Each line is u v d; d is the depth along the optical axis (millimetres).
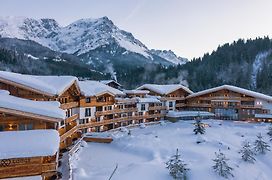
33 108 22703
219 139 46656
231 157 35969
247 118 69438
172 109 75188
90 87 53469
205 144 42469
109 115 56875
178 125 63250
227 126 61438
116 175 28484
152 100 67312
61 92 32938
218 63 155000
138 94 69312
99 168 31328
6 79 27438
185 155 36906
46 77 38031
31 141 20406
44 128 24047
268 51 156625
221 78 134875
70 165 27547
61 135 31609
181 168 28891
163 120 70250
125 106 61469
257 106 67625
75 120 45000
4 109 21359
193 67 152750
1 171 19922
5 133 21562
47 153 19312
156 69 164000
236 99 70250
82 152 38781
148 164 31875
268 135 50750
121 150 41281
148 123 63500
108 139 45656
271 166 35656
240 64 150750
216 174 29797
